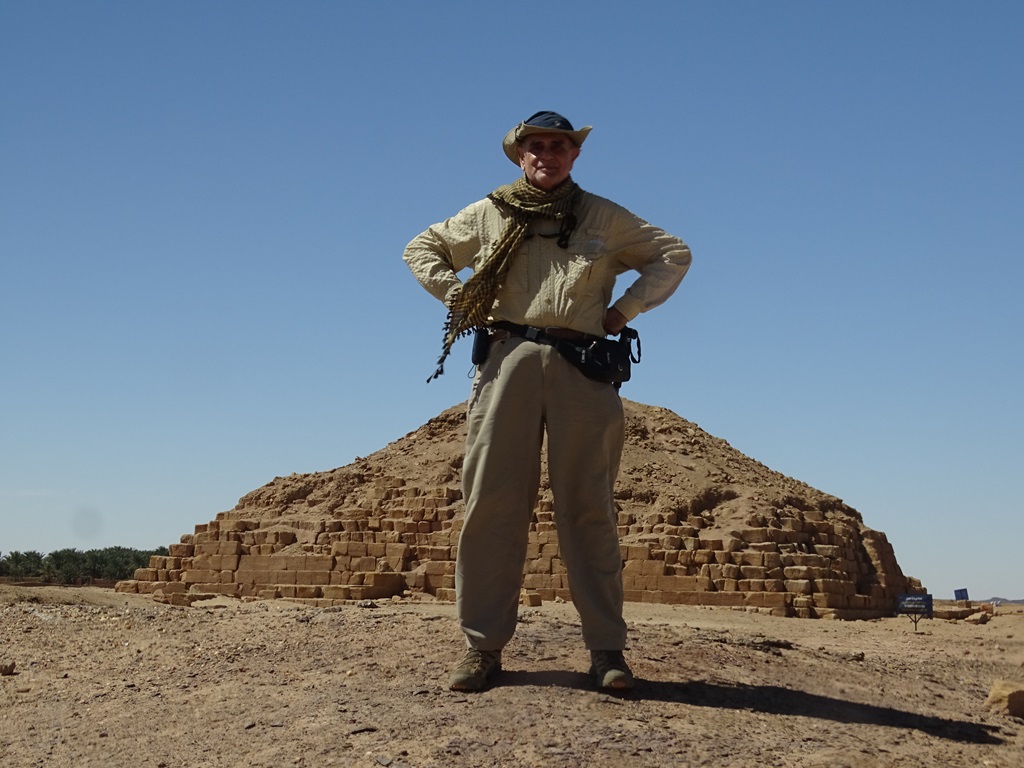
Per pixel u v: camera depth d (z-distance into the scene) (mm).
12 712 3582
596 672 3312
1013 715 3906
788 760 2748
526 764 2670
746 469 17031
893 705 3727
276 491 17859
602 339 3342
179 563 16406
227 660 4117
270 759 2795
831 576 13930
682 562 13477
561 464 3297
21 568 24094
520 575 3400
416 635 4258
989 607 16219
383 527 15625
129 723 3287
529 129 3336
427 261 3518
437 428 18766
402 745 2811
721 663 4004
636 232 3424
